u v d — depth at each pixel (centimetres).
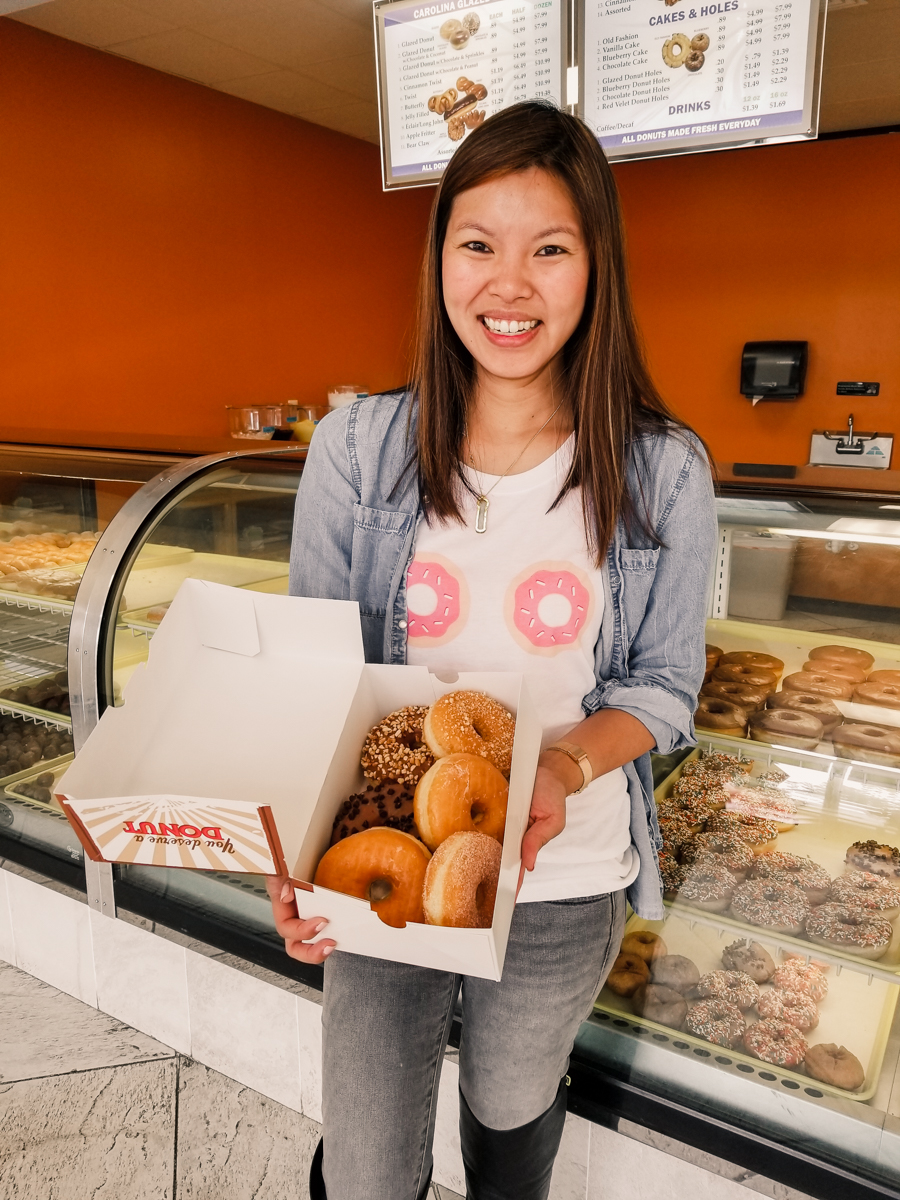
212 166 403
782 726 133
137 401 385
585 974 98
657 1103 126
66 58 334
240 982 162
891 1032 124
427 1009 96
